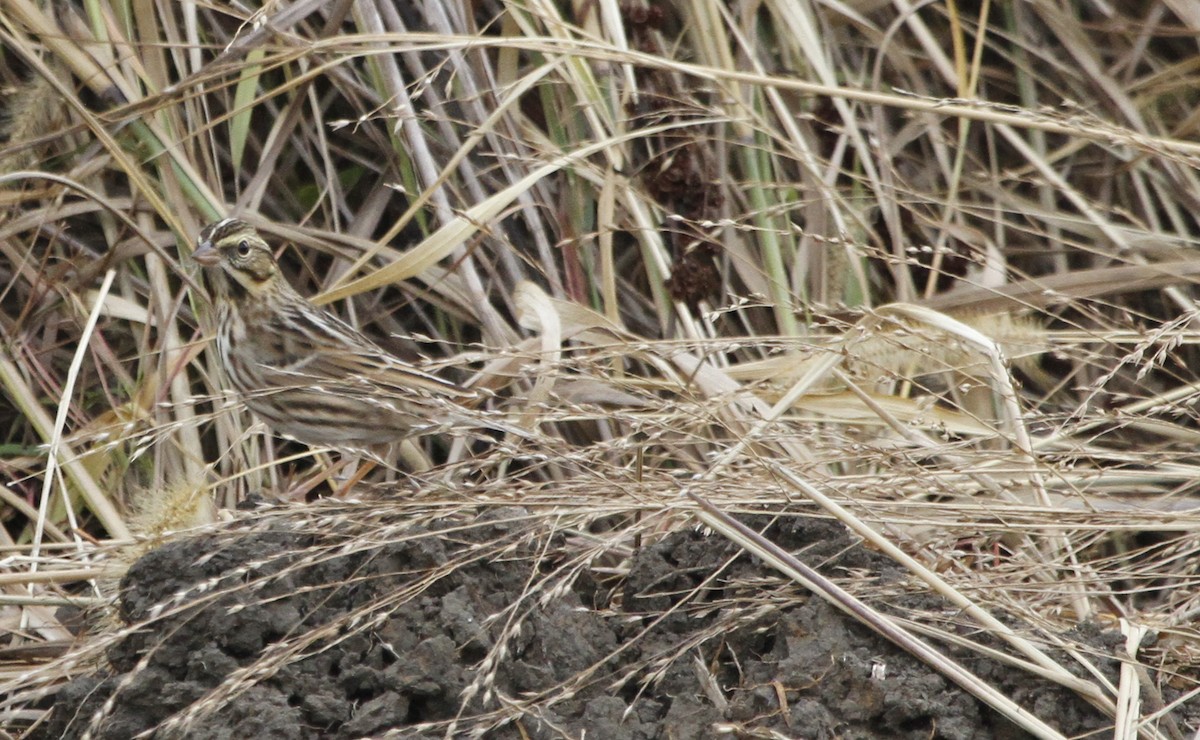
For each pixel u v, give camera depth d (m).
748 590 7.41
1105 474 8.97
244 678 6.55
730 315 11.68
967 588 7.33
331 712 6.73
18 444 10.92
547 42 9.98
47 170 11.41
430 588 7.25
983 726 6.76
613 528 9.11
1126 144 9.52
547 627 7.18
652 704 6.93
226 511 8.41
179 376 10.60
